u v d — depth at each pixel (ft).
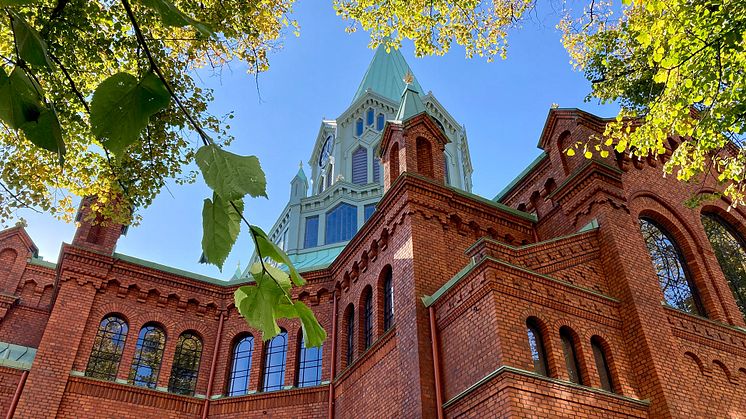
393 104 159.43
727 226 63.10
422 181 55.36
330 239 126.52
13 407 52.80
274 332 6.98
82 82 36.04
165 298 66.18
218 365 64.80
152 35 37.40
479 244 42.68
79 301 61.05
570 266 46.96
